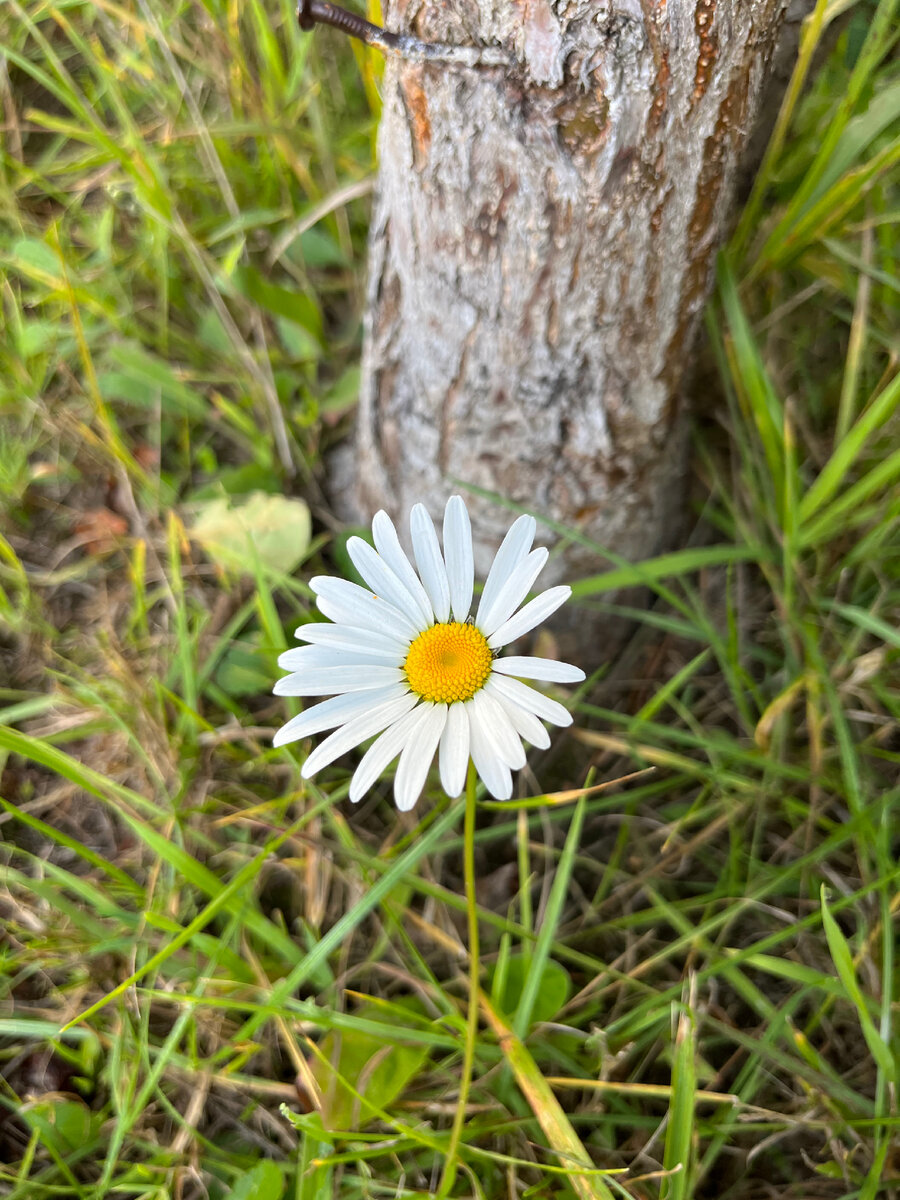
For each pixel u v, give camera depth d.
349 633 0.17
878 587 0.25
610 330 0.21
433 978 0.21
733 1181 0.21
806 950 0.22
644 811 0.25
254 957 0.22
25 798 0.26
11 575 0.28
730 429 0.26
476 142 0.19
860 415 0.26
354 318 0.32
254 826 0.25
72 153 0.33
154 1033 0.22
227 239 0.32
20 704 0.25
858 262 0.23
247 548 0.27
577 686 0.27
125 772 0.26
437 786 0.25
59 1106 0.21
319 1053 0.19
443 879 0.25
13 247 0.28
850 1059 0.21
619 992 0.22
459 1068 0.21
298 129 0.31
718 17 0.17
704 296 0.22
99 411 0.27
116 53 0.32
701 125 0.18
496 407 0.23
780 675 0.26
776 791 0.24
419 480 0.26
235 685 0.26
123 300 0.31
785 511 0.23
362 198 0.32
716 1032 0.22
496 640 0.17
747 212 0.22
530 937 0.21
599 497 0.25
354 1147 0.20
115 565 0.29
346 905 0.24
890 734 0.25
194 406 0.30
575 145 0.18
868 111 0.21
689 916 0.24
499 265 0.21
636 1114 0.21
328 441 0.31
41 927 0.23
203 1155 0.21
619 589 0.27
